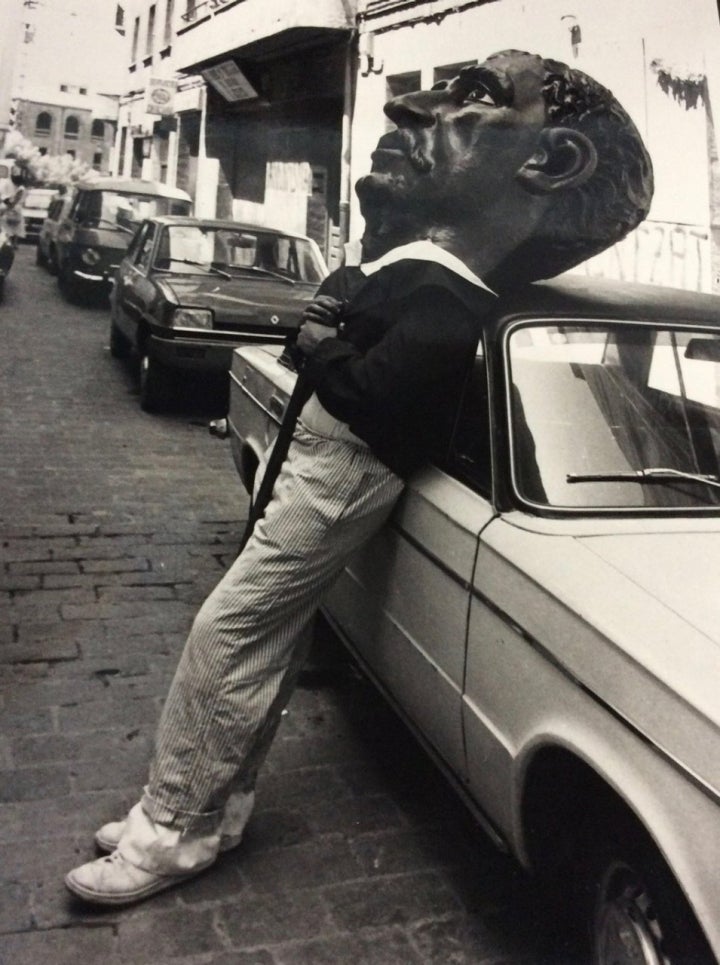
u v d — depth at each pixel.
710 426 2.39
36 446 6.35
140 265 8.08
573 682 1.83
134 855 2.25
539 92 2.18
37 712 3.10
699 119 4.34
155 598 4.09
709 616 1.79
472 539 2.20
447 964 2.15
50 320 10.47
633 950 1.81
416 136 2.21
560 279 2.75
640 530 2.11
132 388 8.31
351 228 4.78
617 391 2.38
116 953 2.12
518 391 2.31
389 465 2.30
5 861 2.38
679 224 4.16
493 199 2.19
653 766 1.64
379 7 4.75
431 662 2.39
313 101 4.89
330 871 2.45
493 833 2.23
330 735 3.13
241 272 7.39
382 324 2.17
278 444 2.37
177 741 2.28
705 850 1.53
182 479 5.92
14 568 4.28
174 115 5.45
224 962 2.11
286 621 2.31
